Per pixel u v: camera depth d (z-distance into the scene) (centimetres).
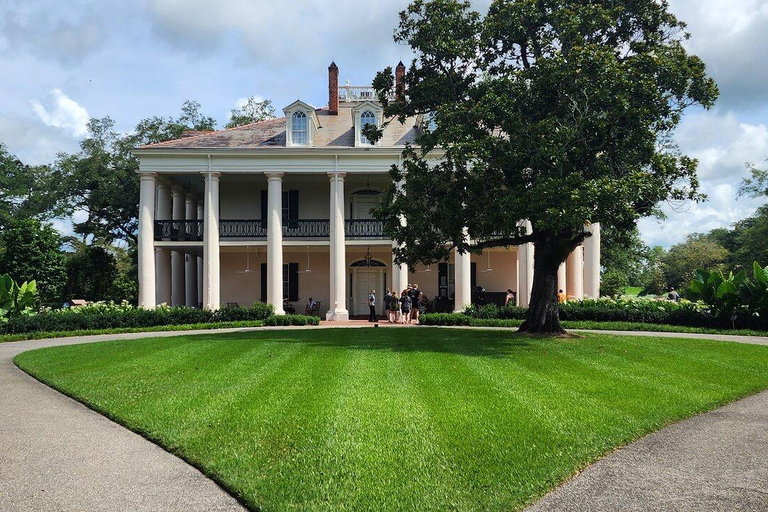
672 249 6300
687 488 509
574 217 1234
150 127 3962
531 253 2669
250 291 3022
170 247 2716
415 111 1731
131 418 725
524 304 2653
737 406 808
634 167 1423
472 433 636
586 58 1350
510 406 750
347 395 809
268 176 2648
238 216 3009
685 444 633
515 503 471
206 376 970
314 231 2931
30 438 671
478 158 1367
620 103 1329
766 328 1853
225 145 2672
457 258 2622
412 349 1273
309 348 1300
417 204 1598
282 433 641
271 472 537
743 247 4394
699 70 1404
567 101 1409
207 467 556
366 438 620
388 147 2628
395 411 723
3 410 803
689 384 916
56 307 2933
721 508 467
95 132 3844
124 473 557
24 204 4788
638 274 5762
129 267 5119
